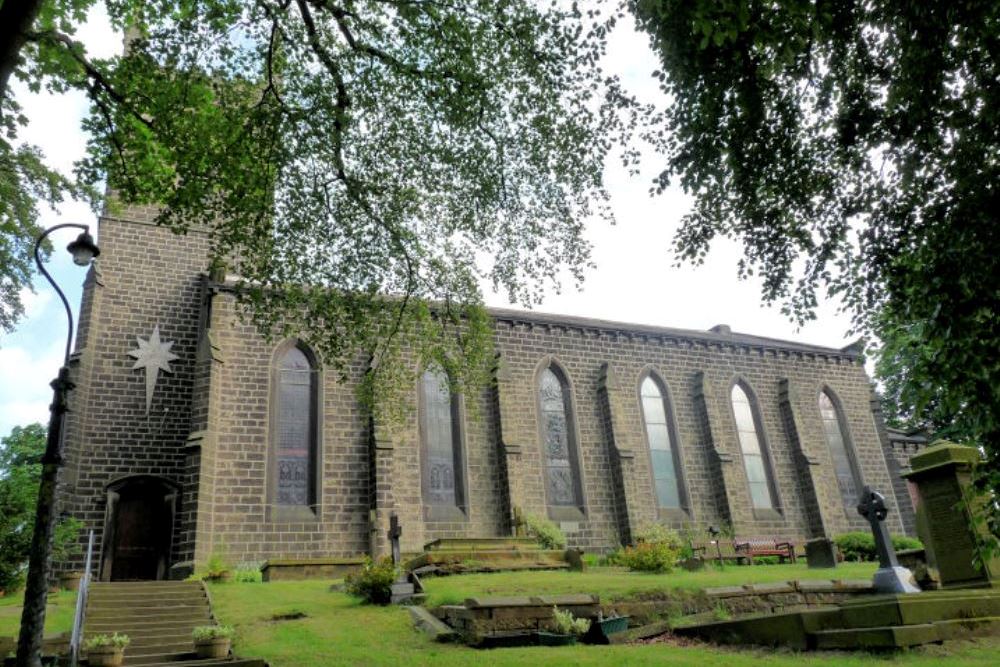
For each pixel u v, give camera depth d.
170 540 24.19
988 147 7.72
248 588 18.53
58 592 18.84
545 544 25.80
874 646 9.14
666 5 9.20
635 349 33.00
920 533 14.45
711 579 16.39
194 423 23.86
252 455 24.48
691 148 10.49
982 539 7.06
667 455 31.92
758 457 33.56
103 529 23.50
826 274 10.12
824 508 32.50
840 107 9.80
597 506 29.19
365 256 15.25
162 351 26.38
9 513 19.61
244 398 25.05
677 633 12.30
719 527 30.81
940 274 7.13
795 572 18.83
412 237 15.39
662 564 19.42
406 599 15.56
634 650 10.67
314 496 24.84
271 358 25.89
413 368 27.69
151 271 27.44
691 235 11.37
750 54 9.74
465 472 27.38
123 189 14.46
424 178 15.05
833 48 9.49
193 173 13.45
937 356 7.12
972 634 9.57
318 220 14.35
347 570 21.95
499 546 23.38
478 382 17.88
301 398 26.11
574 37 12.47
